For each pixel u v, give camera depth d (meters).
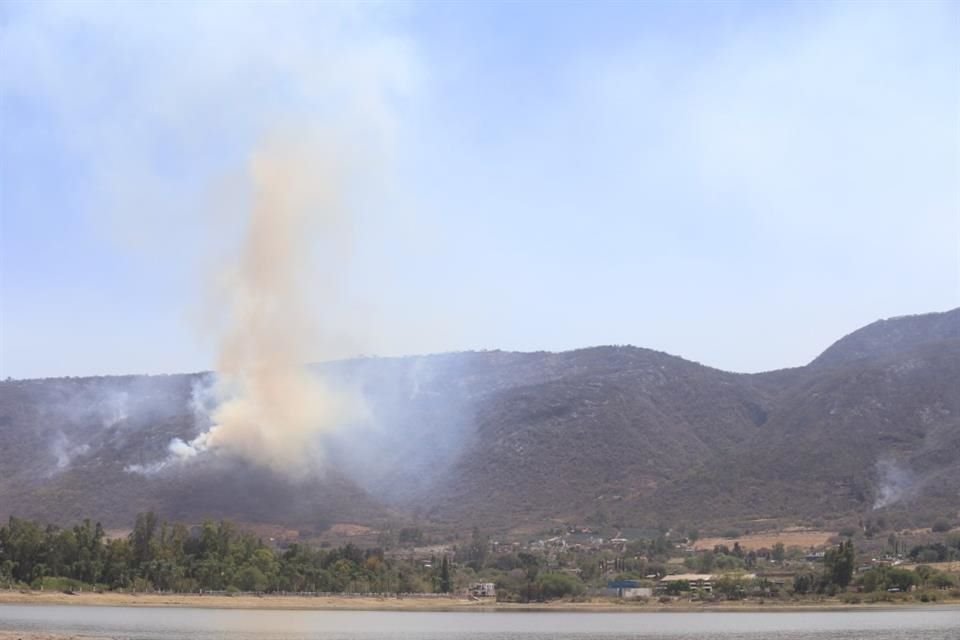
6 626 188.88
